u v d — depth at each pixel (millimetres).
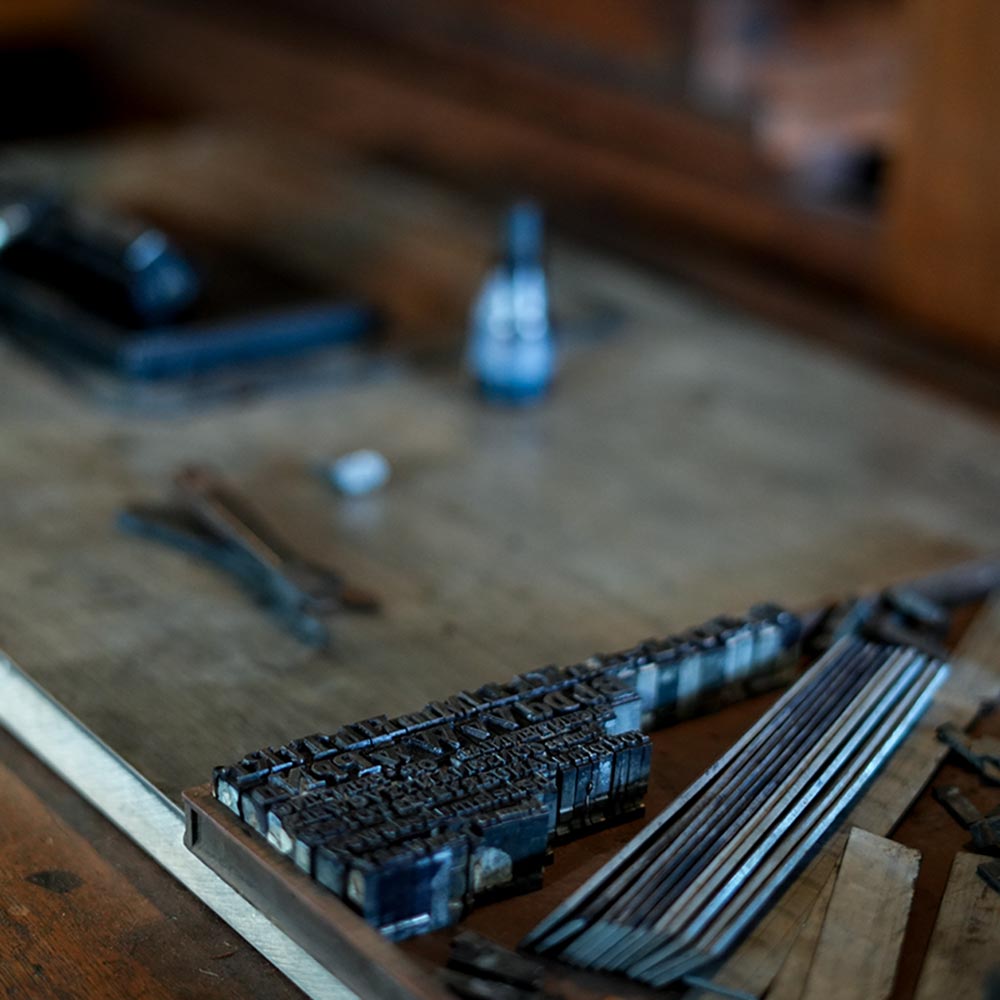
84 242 2578
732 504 2096
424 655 1695
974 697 1646
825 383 2508
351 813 1255
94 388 2348
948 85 2594
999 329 2623
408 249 2977
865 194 3074
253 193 3236
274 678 1638
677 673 1552
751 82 3248
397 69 3842
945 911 1312
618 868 1293
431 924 1237
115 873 1470
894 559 1967
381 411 2336
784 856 1329
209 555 1898
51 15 4570
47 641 1685
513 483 2127
